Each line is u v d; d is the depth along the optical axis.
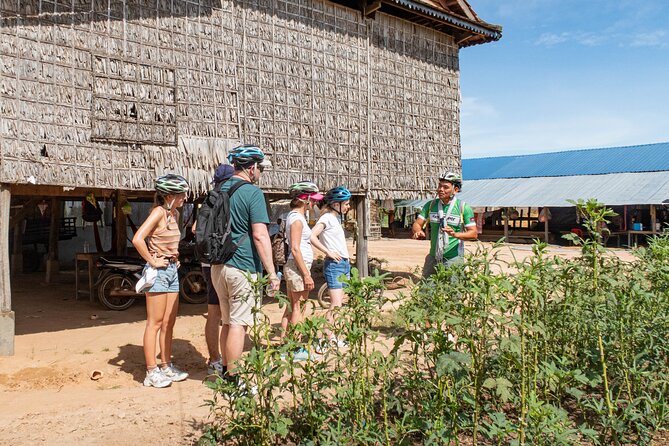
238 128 9.23
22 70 6.98
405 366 5.17
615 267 4.69
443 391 3.55
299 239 5.96
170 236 5.64
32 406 4.84
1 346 6.66
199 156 8.68
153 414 4.56
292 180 9.96
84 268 16.44
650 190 26.03
